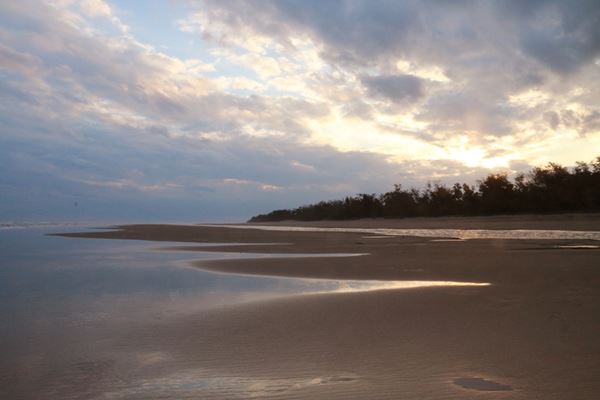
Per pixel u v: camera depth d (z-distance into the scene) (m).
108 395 5.19
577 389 4.99
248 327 8.08
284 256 21.80
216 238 39.56
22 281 14.21
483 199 70.06
